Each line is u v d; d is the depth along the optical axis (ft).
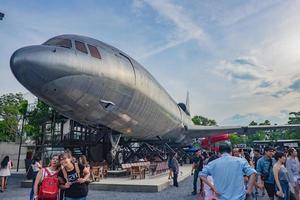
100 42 49.57
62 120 65.98
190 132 115.34
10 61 36.70
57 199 20.21
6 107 142.00
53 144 65.10
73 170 19.90
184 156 114.93
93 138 63.52
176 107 94.68
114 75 47.29
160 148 87.30
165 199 35.24
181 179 57.36
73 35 45.01
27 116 78.84
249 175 13.17
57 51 38.78
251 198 35.86
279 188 23.58
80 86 41.11
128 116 55.01
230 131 115.03
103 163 56.03
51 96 39.88
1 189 42.70
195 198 36.11
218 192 13.23
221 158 13.76
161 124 75.97
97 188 43.27
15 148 103.76
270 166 26.78
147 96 59.98
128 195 38.17
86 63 41.75
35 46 38.09
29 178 54.44
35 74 36.47
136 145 82.07
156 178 53.57
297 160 26.37
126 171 56.49
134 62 57.52
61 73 38.22
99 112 47.80
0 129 142.72
